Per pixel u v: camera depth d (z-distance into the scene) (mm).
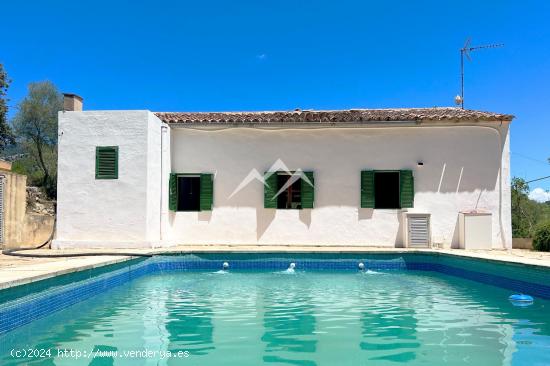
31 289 5344
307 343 4598
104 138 11031
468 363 3969
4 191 11000
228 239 12211
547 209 16141
